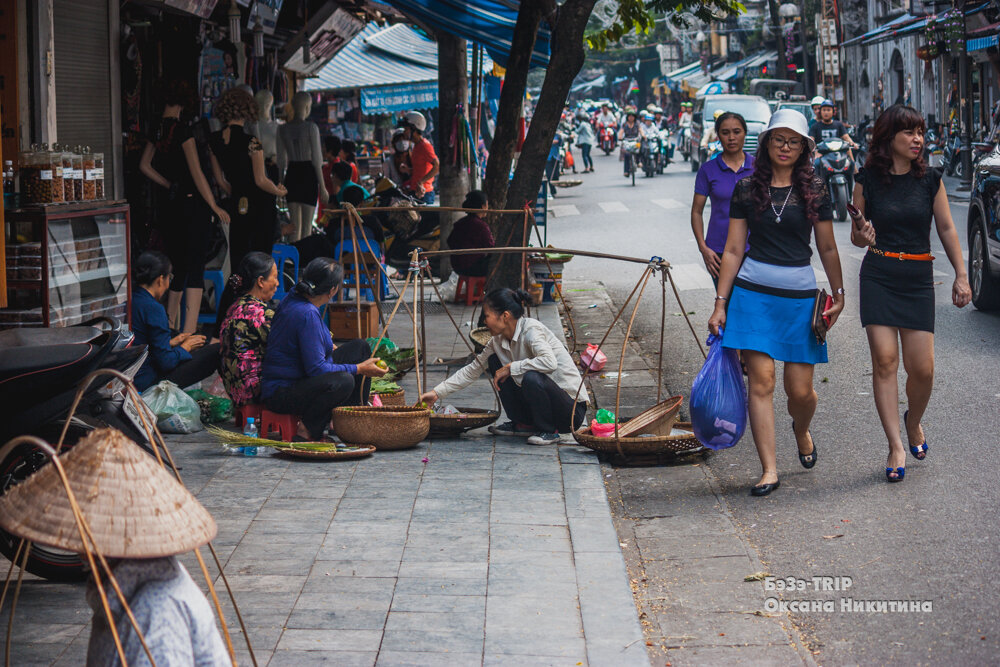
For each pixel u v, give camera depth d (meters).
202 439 6.70
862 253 15.12
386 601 4.29
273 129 11.48
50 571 4.54
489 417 6.81
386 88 20.42
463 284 11.94
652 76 84.31
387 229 12.88
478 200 11.48
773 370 5.77
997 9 22.09
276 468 6.10
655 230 18.59
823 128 18.95
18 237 6.32
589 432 6.57
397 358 8.36
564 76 9.87
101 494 2.45
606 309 11.91
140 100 9.96
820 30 41.31
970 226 10.87
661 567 4.81
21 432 4.51
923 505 5.41
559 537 5.00
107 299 6.92
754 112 27.67
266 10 12.23
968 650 3.89
